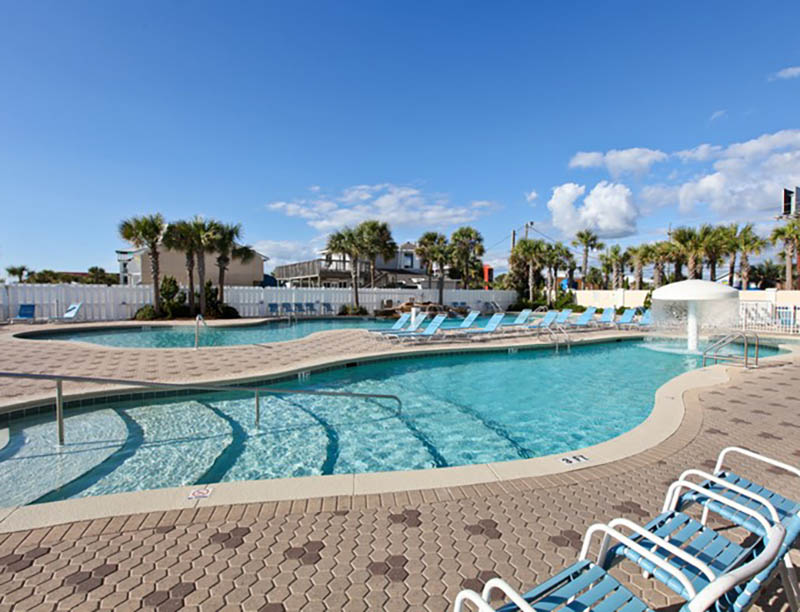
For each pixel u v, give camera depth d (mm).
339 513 3143
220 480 4602
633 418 7043
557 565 2559
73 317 18547
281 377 8539
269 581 2393
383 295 28234
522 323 16578
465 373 10227
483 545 2766
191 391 7484
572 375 10086
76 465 4770
